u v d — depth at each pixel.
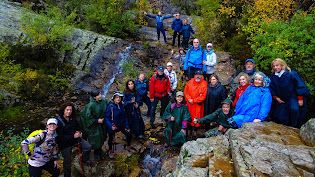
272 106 4.07
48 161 3.62
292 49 5.14
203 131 5.50
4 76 7.76
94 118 4.28
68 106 3.72
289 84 3.73
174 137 4.73
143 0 14.40
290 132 3.33
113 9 11.73
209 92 4.77
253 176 2.43
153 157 4.95
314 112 4.92
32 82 8.23
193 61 6.12
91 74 9.62
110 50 10.69
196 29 12.60
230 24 9.90
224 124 4.21
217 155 3.12
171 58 10.10
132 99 4.92
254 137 3.19
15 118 7.01
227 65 8.41
